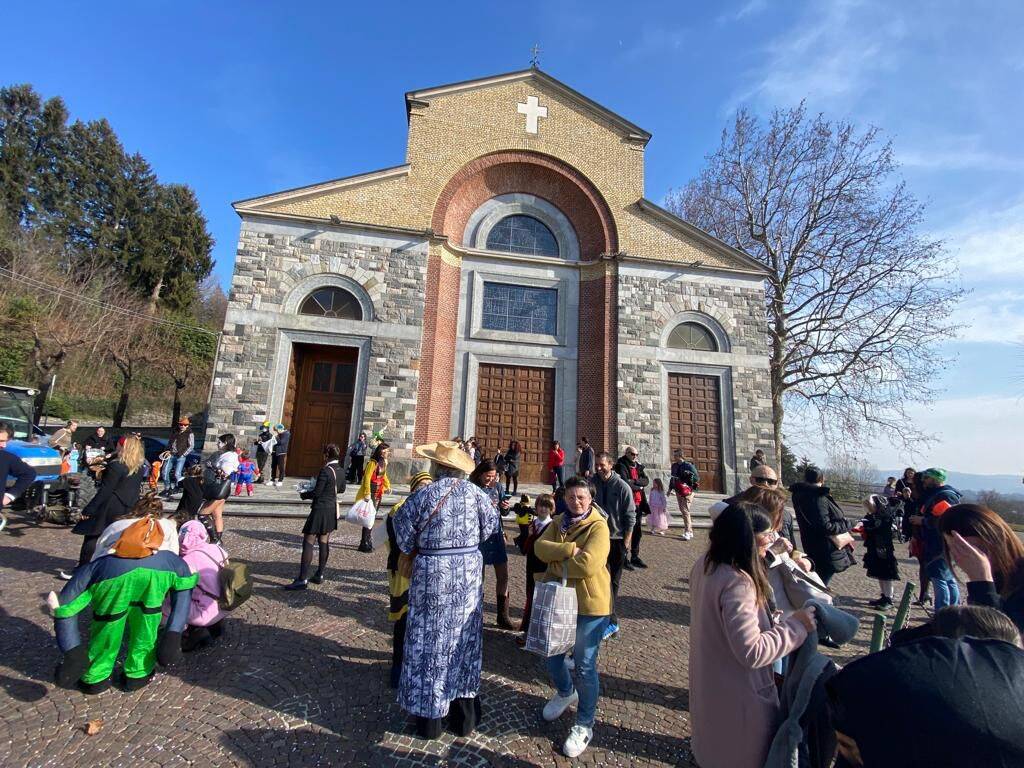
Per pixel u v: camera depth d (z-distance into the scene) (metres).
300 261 16.66
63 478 10.16
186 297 40.25
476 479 5.57
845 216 22.62
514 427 18.30
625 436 17.59
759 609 2.48
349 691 4.18
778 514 3.18
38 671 4.18
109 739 3.38
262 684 4.20
